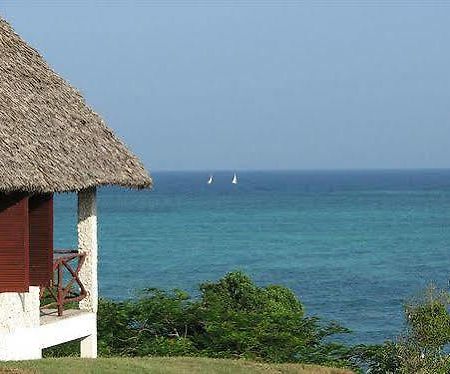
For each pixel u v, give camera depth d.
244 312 52.88
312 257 140.75
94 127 41.03
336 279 115.62
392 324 81.75
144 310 51.50
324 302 96.62
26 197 36.00
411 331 53.53
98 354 48.28
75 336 40.59
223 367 41.97
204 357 46.53
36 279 37.94
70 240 149.75
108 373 36.66
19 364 35.75
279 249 151.88
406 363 51.75
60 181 35.75
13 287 36.00
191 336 51.28
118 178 39.56
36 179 34.59
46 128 37.84
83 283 41.94
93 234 41.94
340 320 84.38
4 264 36.06
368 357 52.81
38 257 37.97
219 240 166.12
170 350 48.75
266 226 196.38
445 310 53.69
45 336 38.84
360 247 154.75
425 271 123.25
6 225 36.03
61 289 40.44
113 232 181.25
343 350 52.12
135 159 41.53
